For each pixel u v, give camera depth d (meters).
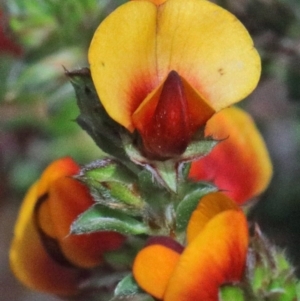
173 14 0.10
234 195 0.12
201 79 0.10
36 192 0.11
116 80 0.09
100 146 0.10
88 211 0.10
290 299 0.10
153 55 0.10
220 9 0.10
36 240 0.11
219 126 0.12
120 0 0.15
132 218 0.10
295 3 0.15
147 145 0.10
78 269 0.11
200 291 0.09
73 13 0.15
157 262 0.09
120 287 0.10
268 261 0.10
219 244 0.09
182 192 0.10
